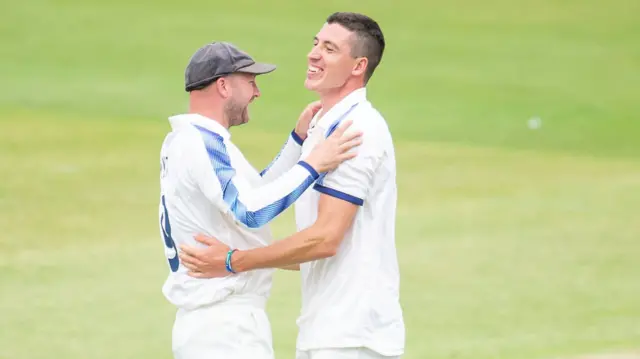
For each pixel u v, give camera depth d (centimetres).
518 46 8262
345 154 1631
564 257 3531
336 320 1669
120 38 8112
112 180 4625
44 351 2659
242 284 1698
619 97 6906
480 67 7631
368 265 1677
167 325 2898
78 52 7738
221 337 1688
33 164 4878
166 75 7219
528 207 4244
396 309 1712
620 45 8356
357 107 1688
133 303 3072
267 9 9125
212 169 1639
